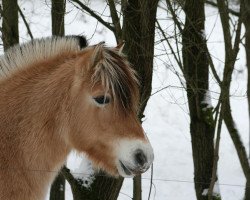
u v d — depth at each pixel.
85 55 5.69
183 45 8.62
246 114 23.06
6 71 6.06
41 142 5.84
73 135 5.75
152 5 7.57
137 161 5.35
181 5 8.72
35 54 6.09
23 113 5.84
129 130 5.43
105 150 5.59
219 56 25.30
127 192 15.30
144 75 7.63
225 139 20.66
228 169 17.53
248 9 8.15
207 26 29.06
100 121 5.50
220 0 8.02
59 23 9.32
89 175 7.74
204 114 10.05
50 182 6.06
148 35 7.60
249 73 11.09
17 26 8.73
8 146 5.77
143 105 7.63
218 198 9.91
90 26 22.88
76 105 5.64
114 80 5.37
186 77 8.48
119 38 8.05
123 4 7.60
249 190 10.77
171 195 15.48
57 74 5.88
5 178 5.72
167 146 20.33
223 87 7.91
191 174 17.47
